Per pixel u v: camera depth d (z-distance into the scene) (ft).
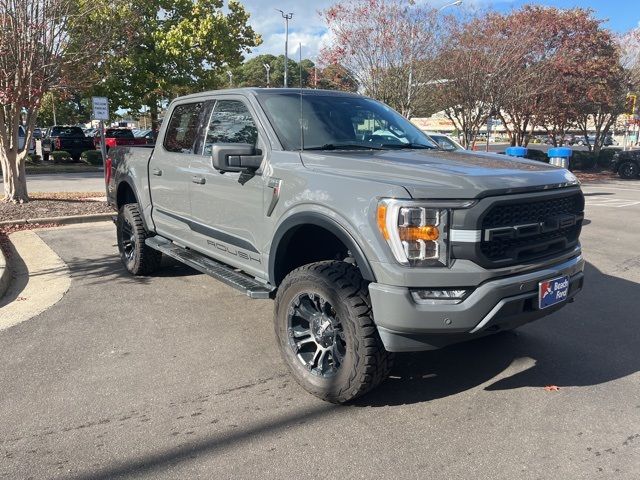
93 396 12.25
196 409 11.70
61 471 9.57
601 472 9.50
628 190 61.26
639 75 85.05
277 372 13.47
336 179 11.51
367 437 10.62
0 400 12.05
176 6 78.07
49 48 33.14
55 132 87.40
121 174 21.72
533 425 11.02
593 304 18.85
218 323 16.76
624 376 13.24
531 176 11.34
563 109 76.79
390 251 10.34
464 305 10.25
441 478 9.36
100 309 17.97
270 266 13.37
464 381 13.00
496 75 64.39
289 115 14.46
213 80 81.15
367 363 10.95
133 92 76.64
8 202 36.45
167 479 9.36
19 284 20.81
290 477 9.41
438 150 14.79
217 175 15.28
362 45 64.18
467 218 10.19
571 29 69.72
